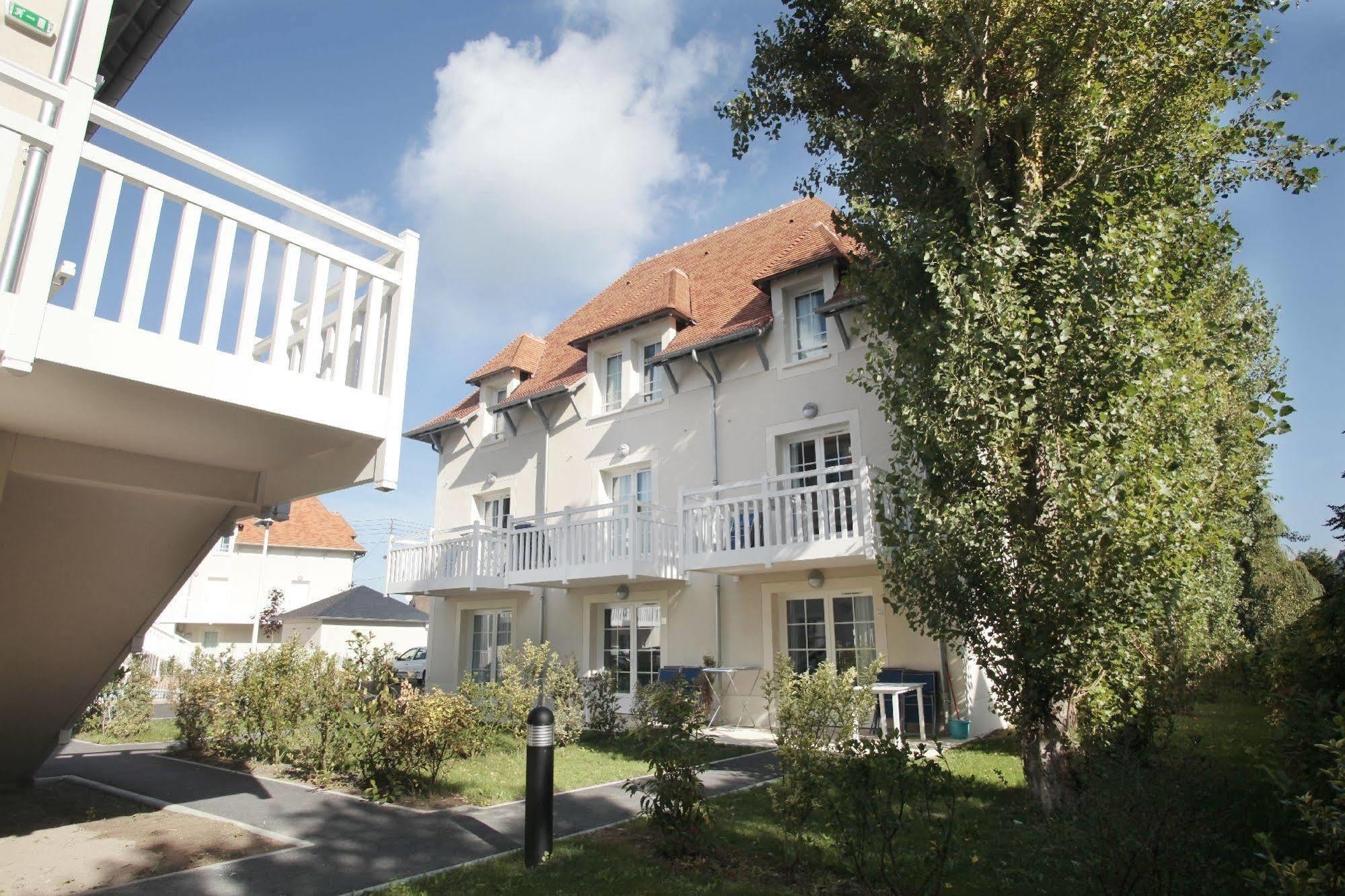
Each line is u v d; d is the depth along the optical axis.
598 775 8.91
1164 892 3.66
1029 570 6.28
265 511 7.11
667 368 15.02
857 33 7.90
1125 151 6.96
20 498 6.27
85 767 9.89
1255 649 10.73
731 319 14.74
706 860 5.40
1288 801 3.28
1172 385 6.53
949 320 6.56
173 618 30.73
